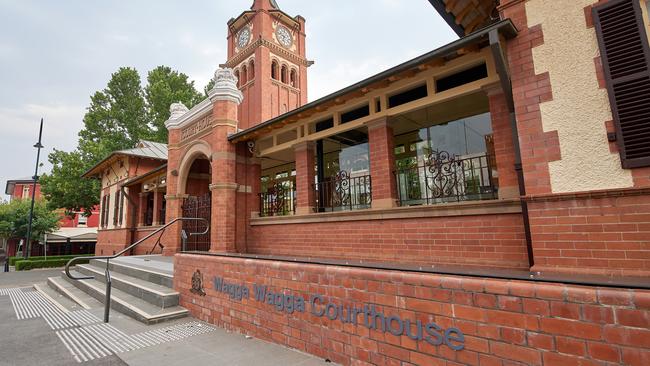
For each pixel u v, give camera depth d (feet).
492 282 8.54
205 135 34.83
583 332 7.11
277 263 14.92
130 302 22.98
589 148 11.80
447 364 9.08
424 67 18.02
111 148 90.27
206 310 19.29
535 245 12.55
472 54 17.63
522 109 13.43
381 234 20.67
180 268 22.47
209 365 12.92
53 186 79.97
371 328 10.97
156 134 101.55
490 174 19.52
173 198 40.04
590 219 11.55
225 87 32.37
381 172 21.27
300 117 25.75
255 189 32.89
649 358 6.34
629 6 11.51
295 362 12.45
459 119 23.00
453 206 17.34
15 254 110.11
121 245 60.90
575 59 12.43
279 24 82.99
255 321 15.75
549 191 12.46
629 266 10.68
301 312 13.51
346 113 26.86
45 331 18.44
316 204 27.07
